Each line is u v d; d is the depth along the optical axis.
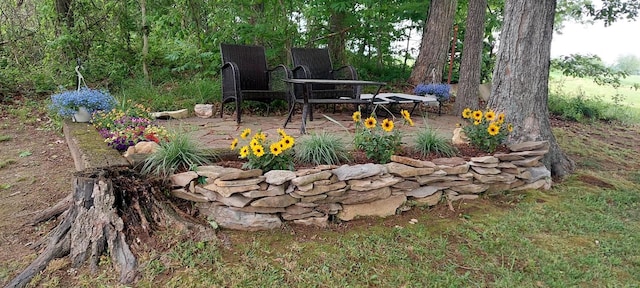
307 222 2.49
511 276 2.06
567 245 2.42
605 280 2.06
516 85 3.59
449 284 1.98
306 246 2.27
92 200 2.14
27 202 2.88
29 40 6.61
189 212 2.38
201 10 6.62
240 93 4.53
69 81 6.02
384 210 2.71
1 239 2.39
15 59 6.33
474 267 2.14
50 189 3.10
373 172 2.63
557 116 7.40
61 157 3.81
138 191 2.23
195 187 2.37
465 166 2.97
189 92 5.81
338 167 2.62
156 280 1.93
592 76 9.11
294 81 3.94
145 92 5.65
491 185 3.13
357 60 8.66
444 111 6.45
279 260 2.12
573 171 3.94
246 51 5.22
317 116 5.29
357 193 2.59
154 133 3.02
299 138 3.55
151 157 2.45
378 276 2.02
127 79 6.34
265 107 5.54
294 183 2.38
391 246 2.31
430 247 2.33
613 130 6.91
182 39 6.70
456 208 2.90
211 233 2.23
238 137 3.70
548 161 3.60
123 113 3.67
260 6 6.81
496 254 2.29
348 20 7.48
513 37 3.58
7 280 2.00
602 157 4.99
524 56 3.54
